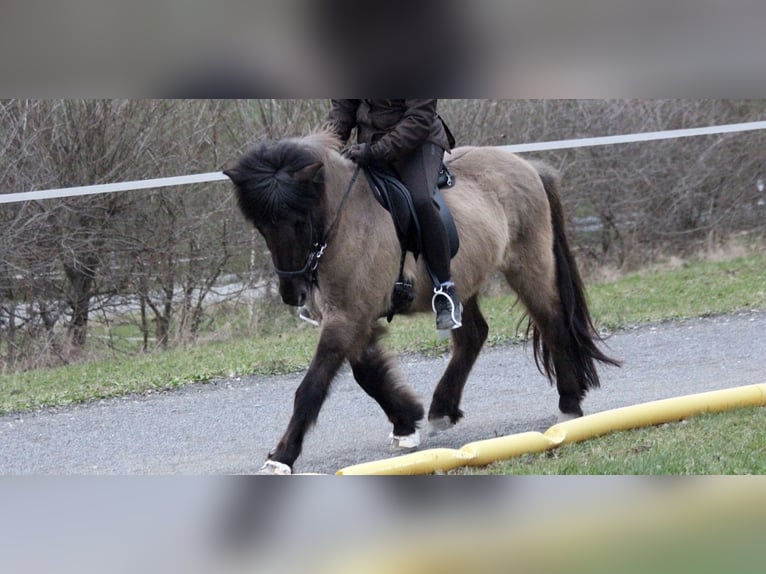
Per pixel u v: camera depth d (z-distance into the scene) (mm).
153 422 7957
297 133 12297
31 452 7199
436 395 7082
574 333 7195
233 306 12227
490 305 12320
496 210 6863
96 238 11531
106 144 11523
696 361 8883
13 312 11383
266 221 5543
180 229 11766
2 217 11188
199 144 11961
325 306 5953
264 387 9039
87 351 11508
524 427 7129
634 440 6340
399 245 6164
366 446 6844
